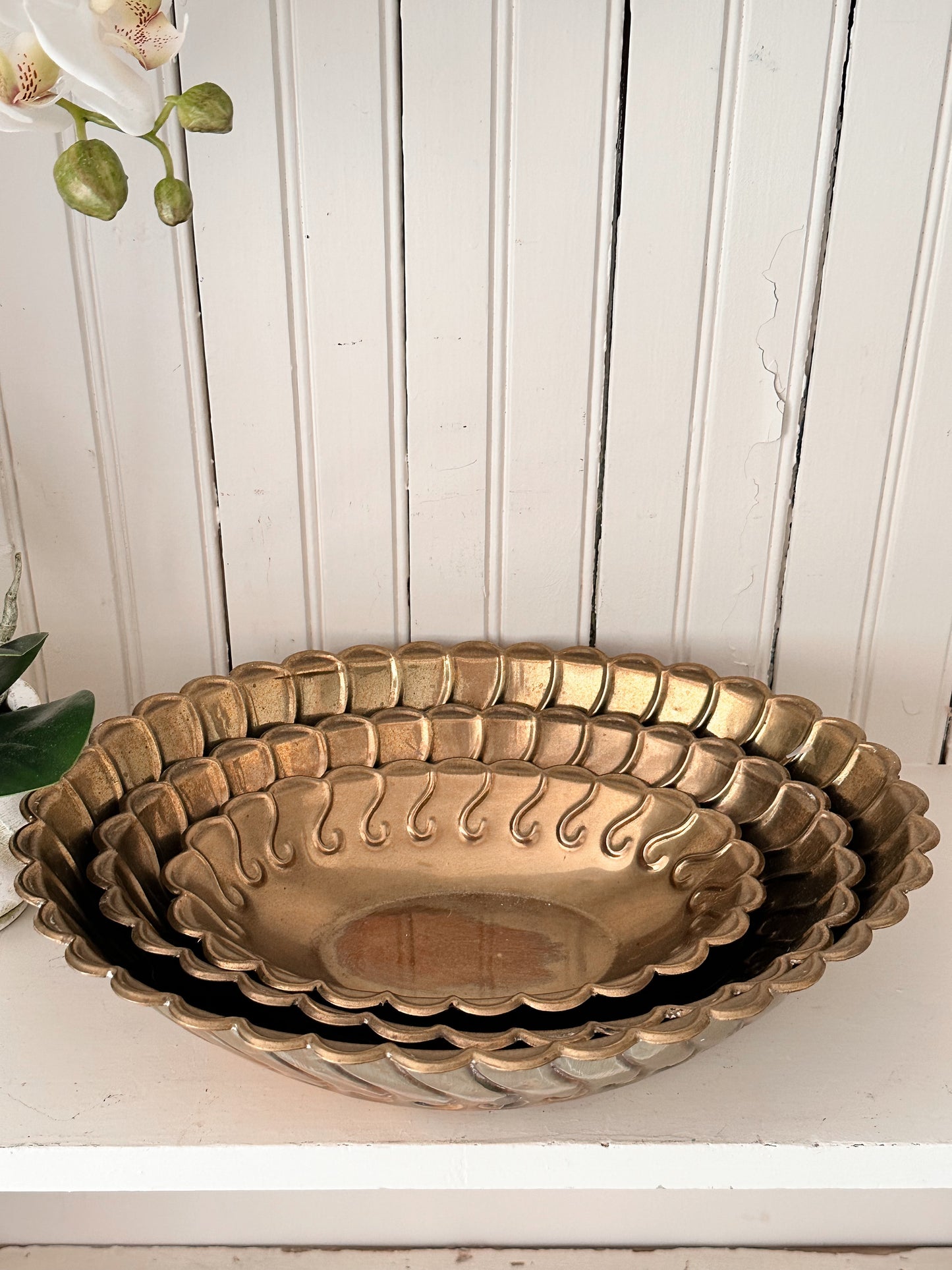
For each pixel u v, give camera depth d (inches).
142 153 27.2
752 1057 24.4
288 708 31.2
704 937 23.6
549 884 28.6
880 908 22.3
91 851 25.7
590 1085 20.1
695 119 27.2
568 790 30.2
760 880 27.4
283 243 28.3
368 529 31.9
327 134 27.2
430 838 29.6
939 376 29.9
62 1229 40.4
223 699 30.2
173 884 25.6
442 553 32.3
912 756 35.0
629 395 30.3
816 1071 24.1
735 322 29.4
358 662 31.9
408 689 32.0
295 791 29.6
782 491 31.4
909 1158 22.5
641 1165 22.5
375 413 30.4
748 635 33.5
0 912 27.3
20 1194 39.4
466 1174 22.6
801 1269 40.0
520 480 31.3
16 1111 23.0
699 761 30.1
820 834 27.0
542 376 30.0
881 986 26.4
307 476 31.2
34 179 27.3
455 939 26.9
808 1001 25.9
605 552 32.3
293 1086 23.7
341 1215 40.1
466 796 30.3
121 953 23.5
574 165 27.7
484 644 32.3
